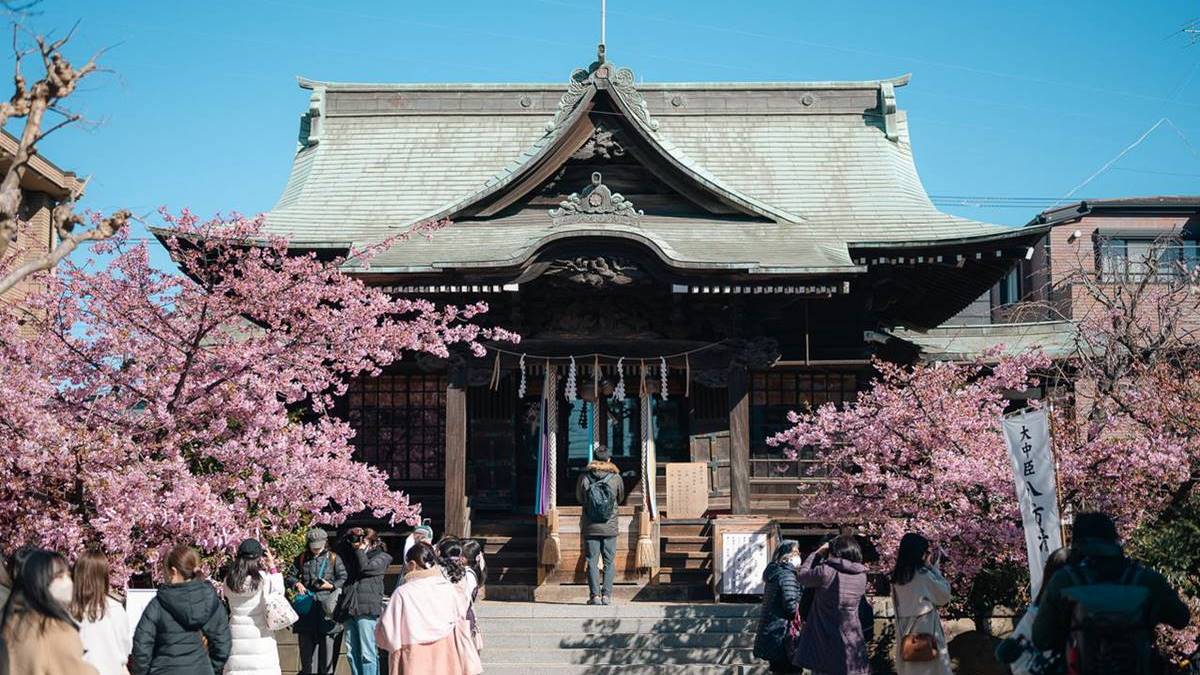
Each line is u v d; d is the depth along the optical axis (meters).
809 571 12.98
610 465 20.69
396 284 22.20
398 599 12.90
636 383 24.83
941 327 30.64
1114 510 15.73
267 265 19.64
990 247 23.48
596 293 23.22
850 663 12.58
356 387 25.33
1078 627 8.27
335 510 23.62
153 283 15.39
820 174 28.39
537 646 18.86
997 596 17.50
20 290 24.83
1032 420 12.76
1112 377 18.91
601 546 20.69
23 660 9.03
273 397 15.56
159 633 10.89
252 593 13.31
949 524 16.27
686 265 21.81
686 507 23.19
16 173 9.59
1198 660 11.49
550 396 22.92
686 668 17.94
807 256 22.53
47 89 9.70
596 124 23.67
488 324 23.25
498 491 24.95
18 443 12.98
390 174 28.83
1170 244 35.12
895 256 23.89
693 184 23.88
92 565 10.19
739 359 23.11
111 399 14.77
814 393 25.08
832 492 18.91
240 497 15.02
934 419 17.88
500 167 29.06
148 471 13.91
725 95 30.06
